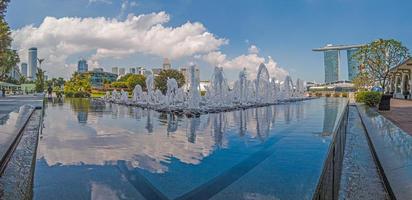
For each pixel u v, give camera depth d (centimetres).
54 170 340
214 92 1633
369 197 355
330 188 267
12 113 1033
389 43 2475
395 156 481
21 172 356
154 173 328
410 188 338
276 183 287
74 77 5450
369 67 2594
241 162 371
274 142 503
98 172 332
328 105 1777
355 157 552
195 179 306
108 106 1795
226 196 258
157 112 1276
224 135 590
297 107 1545
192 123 821
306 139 528
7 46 1930
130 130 681
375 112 1327
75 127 746
